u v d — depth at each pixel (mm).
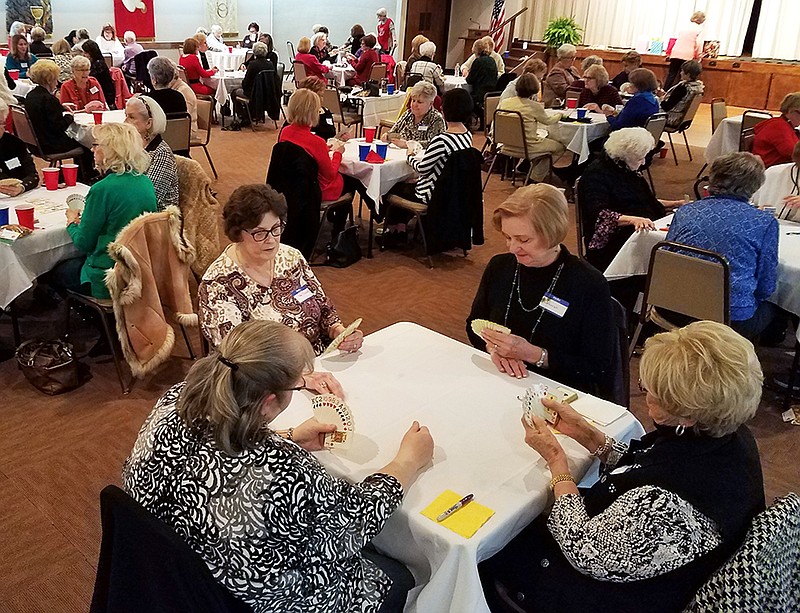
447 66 14297
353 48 11281
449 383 1970
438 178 4527
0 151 3584
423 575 1524
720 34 11688
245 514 1221
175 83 6078
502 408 1860
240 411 1222
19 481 2529
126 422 2904
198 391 1252
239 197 2223
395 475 1509
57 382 3035
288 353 1263
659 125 6410
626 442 1830
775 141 4914
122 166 2920
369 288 4371
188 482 1245
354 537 1355
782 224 3600
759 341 3768
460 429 1758
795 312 3100
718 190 2961
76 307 3311
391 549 1562
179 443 1266
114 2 11117
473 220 4754
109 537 1316
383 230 5000
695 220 2949
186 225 3705
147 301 2977
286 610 1322
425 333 2262
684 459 1348
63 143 5395
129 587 1275
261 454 1247
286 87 11961
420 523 1439
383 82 9125
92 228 2920
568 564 1522
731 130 6590
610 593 1432
